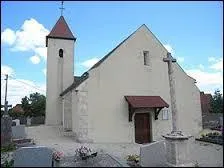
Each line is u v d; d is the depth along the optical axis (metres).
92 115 16.66
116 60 17.86
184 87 19.88
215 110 31.45
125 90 17.81
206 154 12.07
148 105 17.20
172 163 9.64
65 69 27.28
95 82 17.05
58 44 27.45
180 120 19.25
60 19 28.86
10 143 14.66
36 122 40.12
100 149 13.98
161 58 19.36
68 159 11.32
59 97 26.66
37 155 9.56
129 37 18.62
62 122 25.45
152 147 9.89
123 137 17.20
